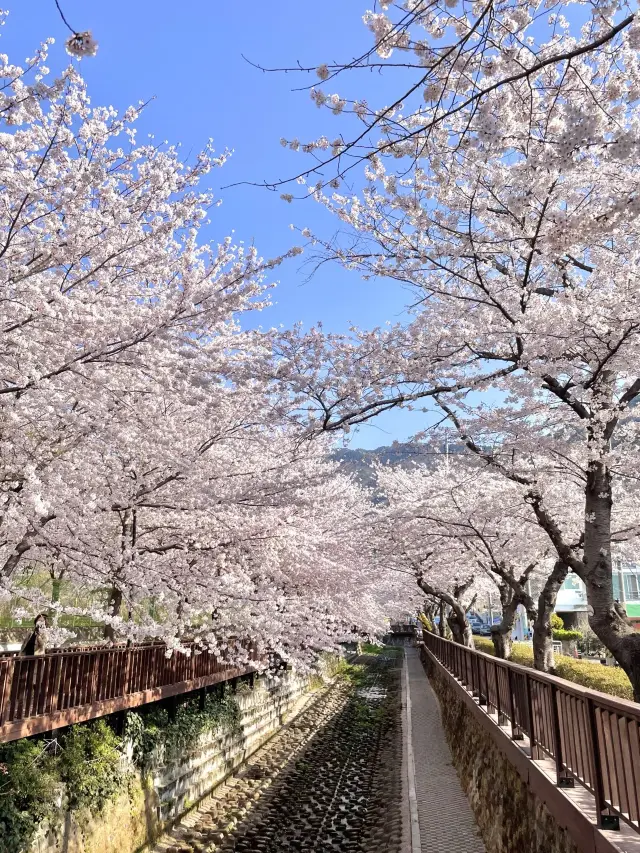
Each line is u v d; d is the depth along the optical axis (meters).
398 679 28.28
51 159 5.89
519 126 4.61
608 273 7.18
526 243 6.30
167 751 9.85
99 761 7.49
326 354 7.12
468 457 8.98
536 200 5.71
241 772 13.37
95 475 7.95
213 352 7.18
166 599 8.49
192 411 8.96
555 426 8.26
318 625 14.05
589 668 12.37
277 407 7.31
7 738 6.00
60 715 6.88
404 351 6.95
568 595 39.66
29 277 6.21
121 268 7.32
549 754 5.02
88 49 2.29
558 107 4.48
